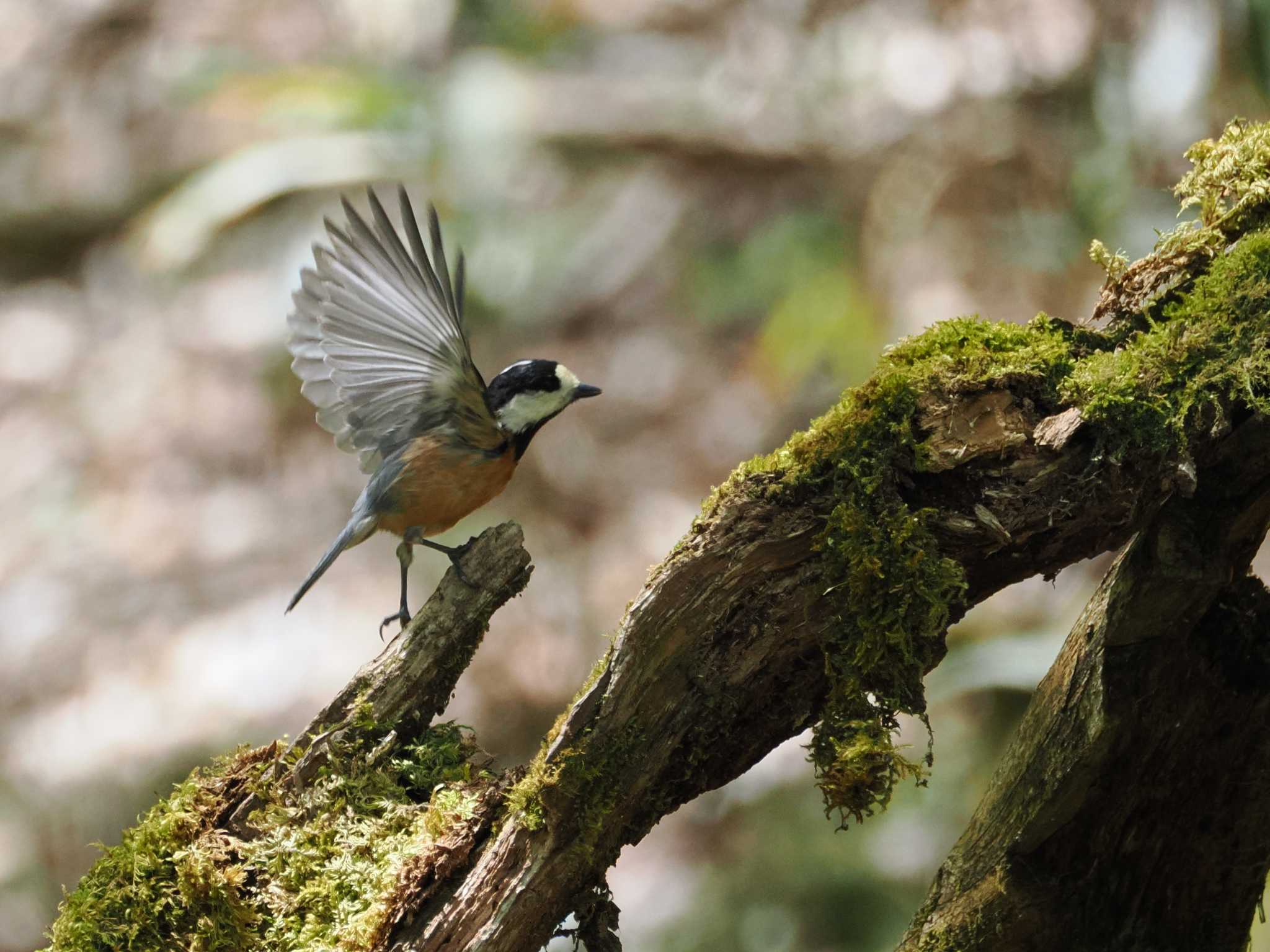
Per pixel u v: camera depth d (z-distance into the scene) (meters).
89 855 11.97
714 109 13.65
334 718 5.16
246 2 16.62
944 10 12.35
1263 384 4.11
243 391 15.05
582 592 12.49
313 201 15.67
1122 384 4.19
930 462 4.37
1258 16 10.04
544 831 4.60
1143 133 10.62
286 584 13.14
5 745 12.24
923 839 10.56
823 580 4.48
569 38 14.85
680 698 4.60
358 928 4.67
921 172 12.25
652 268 14.39
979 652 10.02
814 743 4.54
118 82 18.20
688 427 13.55
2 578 13.51
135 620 13.05
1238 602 4.46
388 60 14.20
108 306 16.78
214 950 4.86
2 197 17.88
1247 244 4.37
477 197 13.76
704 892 10.77
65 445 14.84
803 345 12.16
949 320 4.66
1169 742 4.45
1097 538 4.37
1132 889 4.64
